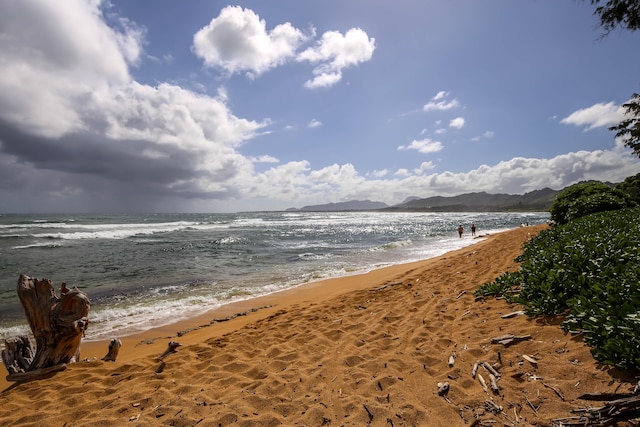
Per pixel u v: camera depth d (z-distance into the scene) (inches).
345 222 2396.7
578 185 585.6
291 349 177.9
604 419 84.9
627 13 209.2
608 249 183.5
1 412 131.6
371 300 280.8
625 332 104.0
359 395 120.3
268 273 503.8
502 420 96.0
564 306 151.6
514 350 131.8
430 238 1066.7
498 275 281.3
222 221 2412.6
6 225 1600.6
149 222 2091.5
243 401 123.6
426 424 100.4
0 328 271.4
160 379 152.1
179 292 387.9
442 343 157.8
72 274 500.1
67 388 146.6
